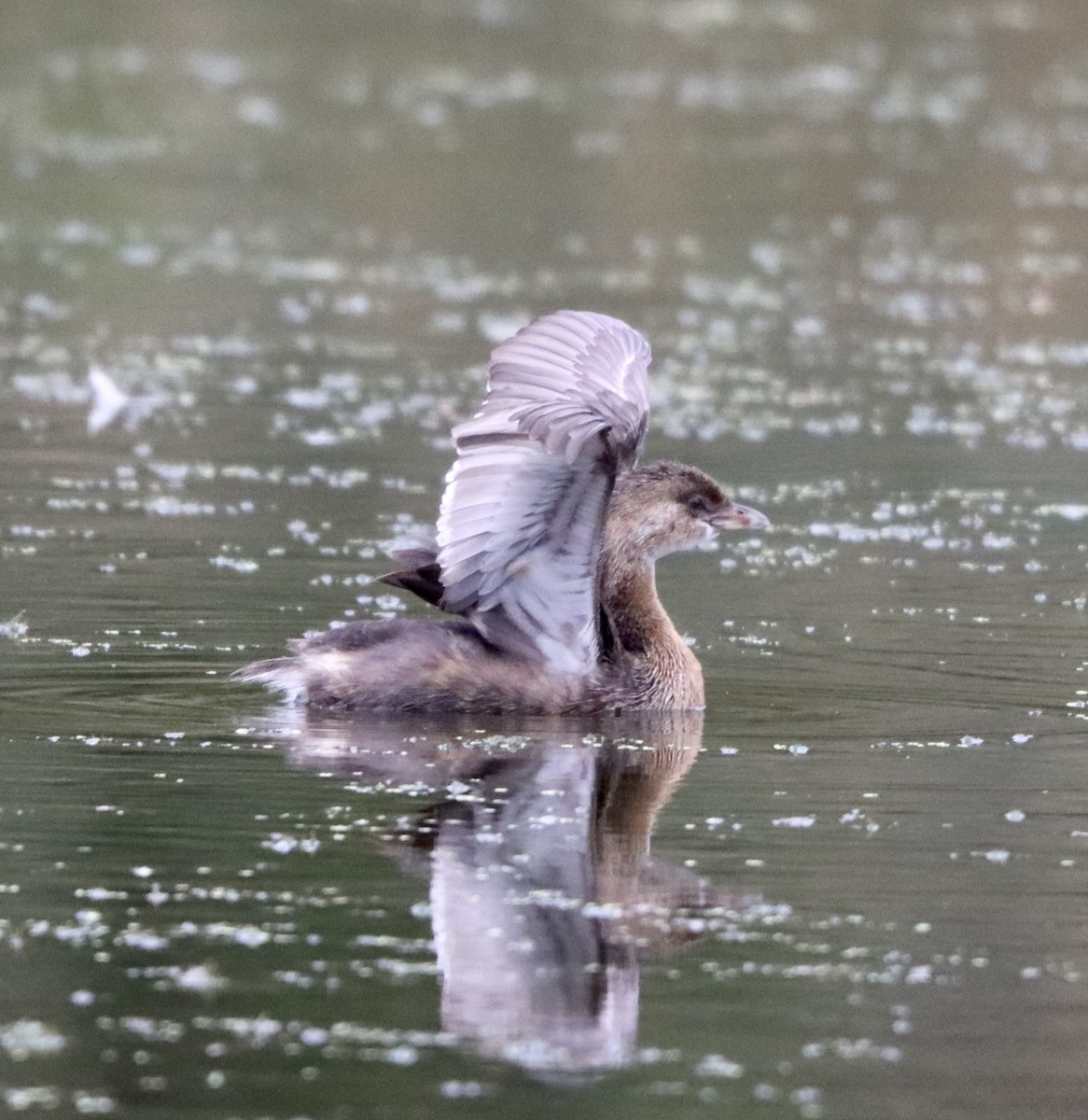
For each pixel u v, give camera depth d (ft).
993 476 69.21
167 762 39.22
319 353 84.84
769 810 37.19
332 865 33.94
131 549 56.70
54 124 130.21
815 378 82.48
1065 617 52.42
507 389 41.24
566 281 98.73
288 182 119.14
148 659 46.24
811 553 59.72
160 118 133.90
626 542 45.85
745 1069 27.61
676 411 76.69
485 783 38.55
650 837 35.65
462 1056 27.84
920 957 30.94
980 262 105.91
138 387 78.33
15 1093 26.63
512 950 30.86
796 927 31.99
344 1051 27.86
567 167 124.88
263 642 47.75
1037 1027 28.86
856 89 150.61
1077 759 40.52
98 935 31.04
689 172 124.57
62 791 37.27
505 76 151.53
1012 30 174.60
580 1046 28.09
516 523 42.06
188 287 96.17
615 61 158.61
